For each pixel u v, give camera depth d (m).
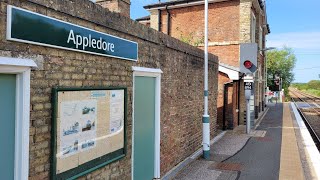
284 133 14.29
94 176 4.55
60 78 3.85
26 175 3.35
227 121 14.99
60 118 3.82
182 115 8.41
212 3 17.75
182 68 8.31
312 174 7.84
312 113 28.67
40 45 3.48
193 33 18.45
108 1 6.43
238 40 17.03
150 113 6.61
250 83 14.02
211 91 11.62
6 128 3.24
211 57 11.33
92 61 4.46
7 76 3.23
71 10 3.93
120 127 5.21
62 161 3.87
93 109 4.47
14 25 3.12
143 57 6.04
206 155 9.15
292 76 62.69
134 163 5.94
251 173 7.74
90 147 4.41
